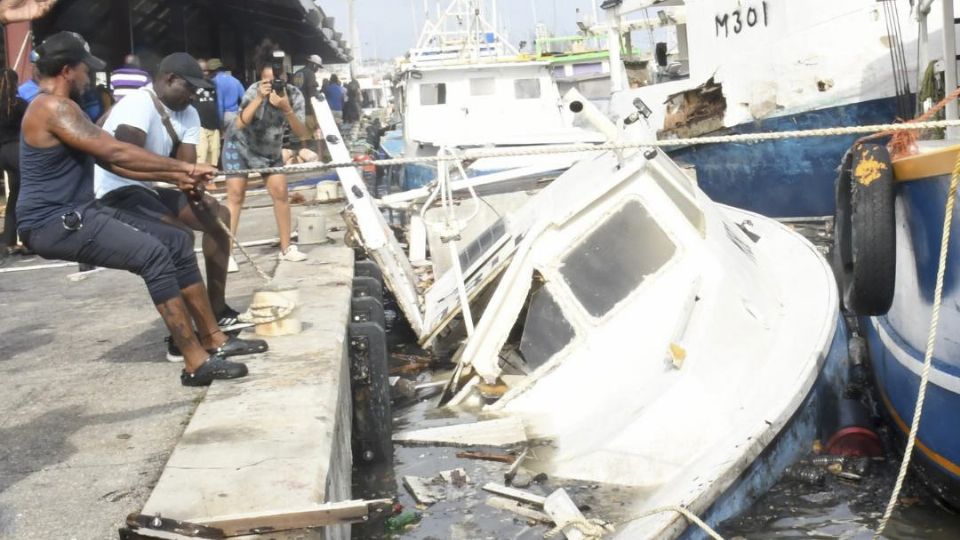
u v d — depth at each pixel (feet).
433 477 18.81
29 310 26.40
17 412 16.56
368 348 20.35
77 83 16.69
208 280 20.94
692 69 47.52
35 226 16.57
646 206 22.13
